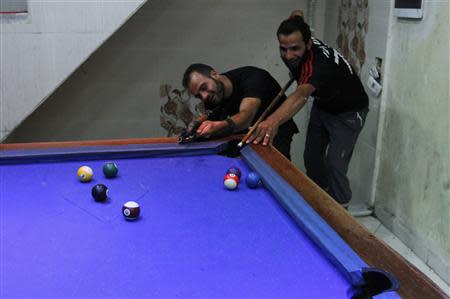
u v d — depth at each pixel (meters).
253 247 1.29
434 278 2.45
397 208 2.84
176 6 3.51
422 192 2.59
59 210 1.51
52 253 1.26
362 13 3.17
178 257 1.25
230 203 1.57
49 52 2.59
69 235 1.36
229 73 2.45
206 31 3.59
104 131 3.66
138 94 3.63
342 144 2.79
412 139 2.67
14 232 1.38
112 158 1.94
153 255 1.26
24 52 2.57
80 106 3.58
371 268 1.11
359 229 1.31
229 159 1.96
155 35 3.54
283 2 3.63
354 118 2.76
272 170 1.72
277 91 2.53
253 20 3.62
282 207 1.53
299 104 2.25
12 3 2.50
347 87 2.67
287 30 2.49
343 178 2.87
